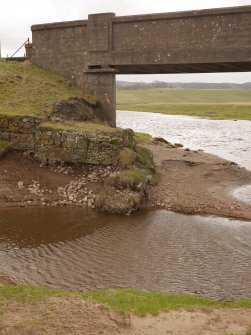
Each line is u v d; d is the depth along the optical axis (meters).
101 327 12.84
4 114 34.34
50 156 33.22
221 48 33.53
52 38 43.00
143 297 15.69
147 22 36.44
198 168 41.34
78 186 31.34
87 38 39.94
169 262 21.03
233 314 14.71
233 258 21.66
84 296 15.37
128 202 28.61
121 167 31.75
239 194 33.66
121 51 38.03
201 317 14.23
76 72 41.62
